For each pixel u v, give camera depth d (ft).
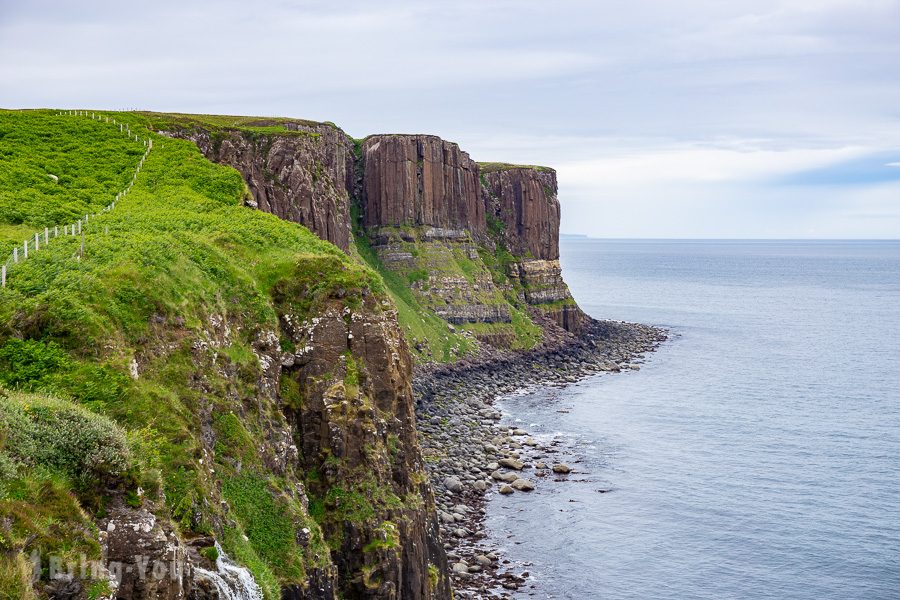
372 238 643.86
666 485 310.86
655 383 522.06
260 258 198.39
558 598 221.66
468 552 246.88
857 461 342.85
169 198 265.34
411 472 193.57
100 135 332.19
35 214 222.28
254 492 143.43
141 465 104.58
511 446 362.33
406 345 207.41
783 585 233.96
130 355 133.80
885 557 250.78
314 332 181.16
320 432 172.76
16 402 100.37
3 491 85.20
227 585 112.57
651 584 232.32
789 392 488.85
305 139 451.53
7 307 132.57
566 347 646.33
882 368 577.43
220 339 160.45
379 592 162.91
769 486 310.65
